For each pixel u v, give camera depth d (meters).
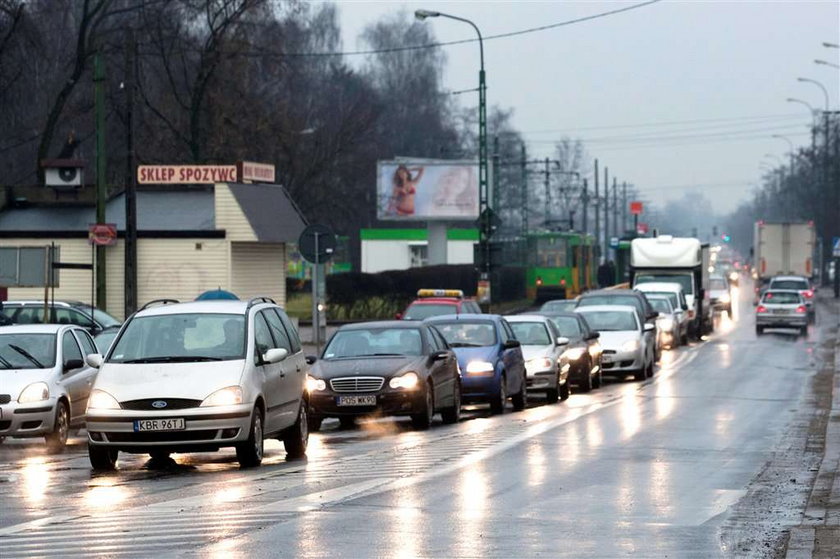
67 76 186.25
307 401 55.16
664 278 164.75
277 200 137.88
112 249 129.38
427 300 108.62
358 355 68.25
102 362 50.50
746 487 43.25
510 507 37.94
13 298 130.12
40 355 60.28
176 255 129.38
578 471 47.09
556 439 59.25
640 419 70.12
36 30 158.38
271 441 62.09
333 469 47.88
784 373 107.88
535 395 93.50
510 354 77.88
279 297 139.12
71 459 53.88
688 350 141.50
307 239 106.00
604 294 126.81
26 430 57.34
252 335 50.69
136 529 33.72
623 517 36.31
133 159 103.69
